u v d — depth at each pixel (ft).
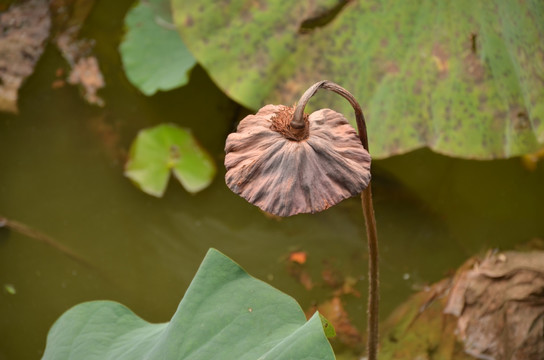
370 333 4.35
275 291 4.13
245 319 4.08
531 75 5.49
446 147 5.46
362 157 3.70
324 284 5.63
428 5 5.53
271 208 3.66
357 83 5.62
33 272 5.78
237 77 5.89
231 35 5.99
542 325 4.90
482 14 5.43
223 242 5.94
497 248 5.59
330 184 3.67
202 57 5.99
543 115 5.43
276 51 5.84
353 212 6.07
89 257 5.87
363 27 5.64
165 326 4.24
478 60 5.47
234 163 3.71
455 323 5.15
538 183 6.07
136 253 5.89
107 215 6.13
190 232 6.02
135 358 4.14
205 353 4.04
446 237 5.82
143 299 5.61
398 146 5.50
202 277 4.17
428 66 5.52
